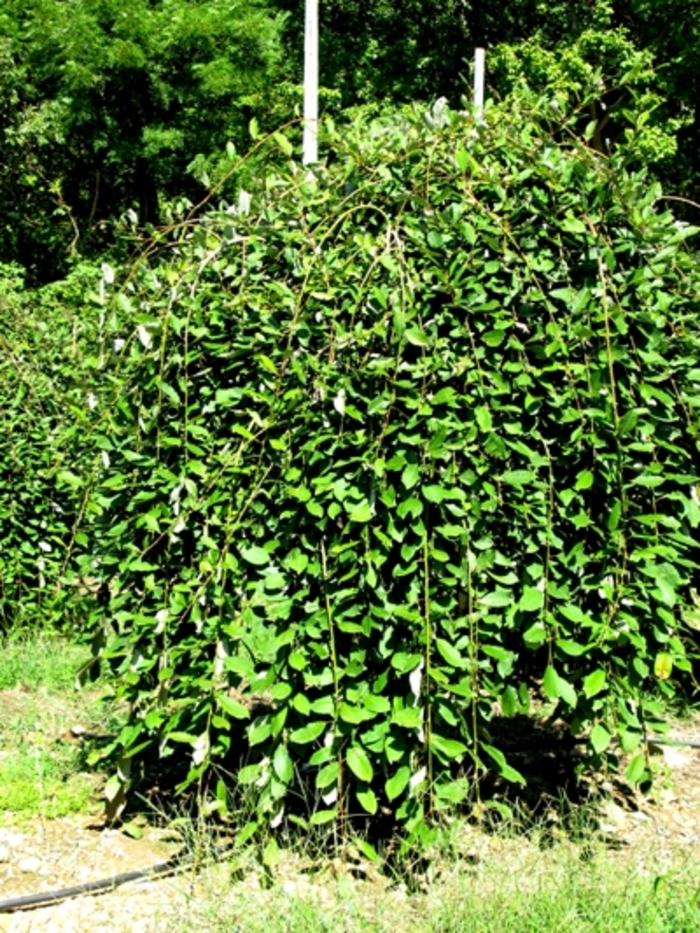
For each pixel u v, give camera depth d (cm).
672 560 295
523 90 349
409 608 284
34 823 331
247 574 304
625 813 349
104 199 1986
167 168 1808
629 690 293
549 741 406
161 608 309
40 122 1648
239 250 325
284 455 295
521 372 298
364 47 1748
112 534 310
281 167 343
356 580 290
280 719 284
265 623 296
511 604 292
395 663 279
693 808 354
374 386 291
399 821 329
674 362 313
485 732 288
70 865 307
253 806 310
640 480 289
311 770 351
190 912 277
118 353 328
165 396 321
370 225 321
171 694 311
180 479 305
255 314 312
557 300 309
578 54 1547
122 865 307
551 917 268
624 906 273
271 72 1781
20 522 517
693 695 452
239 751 383
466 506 285
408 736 286
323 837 313
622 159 316
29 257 1783
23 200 1750
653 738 410
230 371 320
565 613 288
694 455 332
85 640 339
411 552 280
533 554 297
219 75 1714
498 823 329
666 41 1630
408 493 283
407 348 296
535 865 297
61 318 601
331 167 338
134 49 1672
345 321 302
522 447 290
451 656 278
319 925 267
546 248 312
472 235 296
